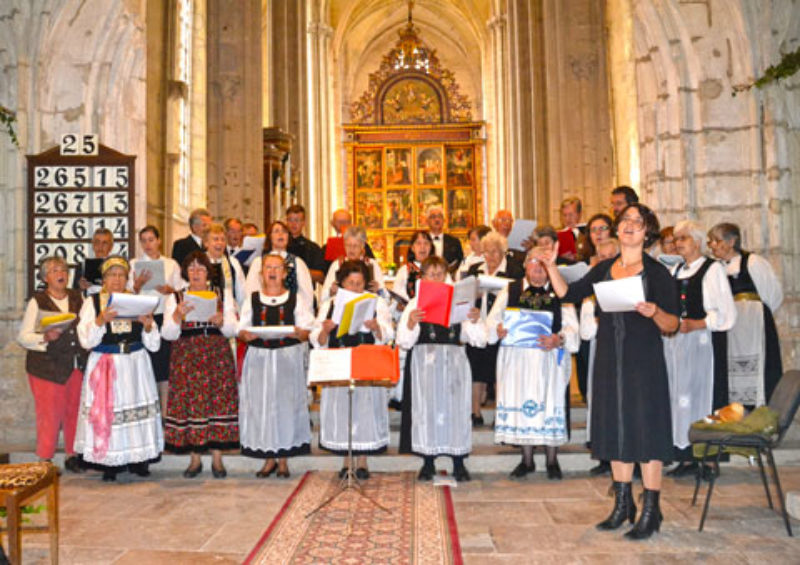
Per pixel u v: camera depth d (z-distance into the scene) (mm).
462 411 5801
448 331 5859
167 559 4059
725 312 5398
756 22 7691
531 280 5793
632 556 4016
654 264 4355
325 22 25500
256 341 5961
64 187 7086
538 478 5965
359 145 30750
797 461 6406
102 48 7570
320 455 6414
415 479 5961
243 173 11461
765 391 6035
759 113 7699
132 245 7078
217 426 5945
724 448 4934
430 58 31641
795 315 7414
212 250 6469
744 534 4387
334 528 4574
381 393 5969
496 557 4027
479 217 30062
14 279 7207
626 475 4504
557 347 5738
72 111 7562
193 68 12586
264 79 17656
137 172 7848
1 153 7238
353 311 5160
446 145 30641
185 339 6000
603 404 4359
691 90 7922
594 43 10969
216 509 5086
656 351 4289
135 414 5891
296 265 6691
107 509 5105
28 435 6984
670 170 7977
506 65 25125
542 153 14391
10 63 7270
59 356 6195
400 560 3973
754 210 7715
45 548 4285
